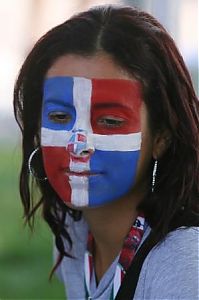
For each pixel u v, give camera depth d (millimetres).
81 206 4480
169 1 19969
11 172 22172
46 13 38531
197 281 4090
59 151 4477
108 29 4449
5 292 12133
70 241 5336
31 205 5344
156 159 4598
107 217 4730
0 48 37781
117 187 4465
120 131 4410
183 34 25766
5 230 15914
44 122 4555
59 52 4516
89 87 4395
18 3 40188
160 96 4473
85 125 4418
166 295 4164
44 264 13633
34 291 12172
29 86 4785
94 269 5051
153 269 4324
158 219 4508
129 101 4395
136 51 4410
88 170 4410
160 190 4590
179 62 4605
